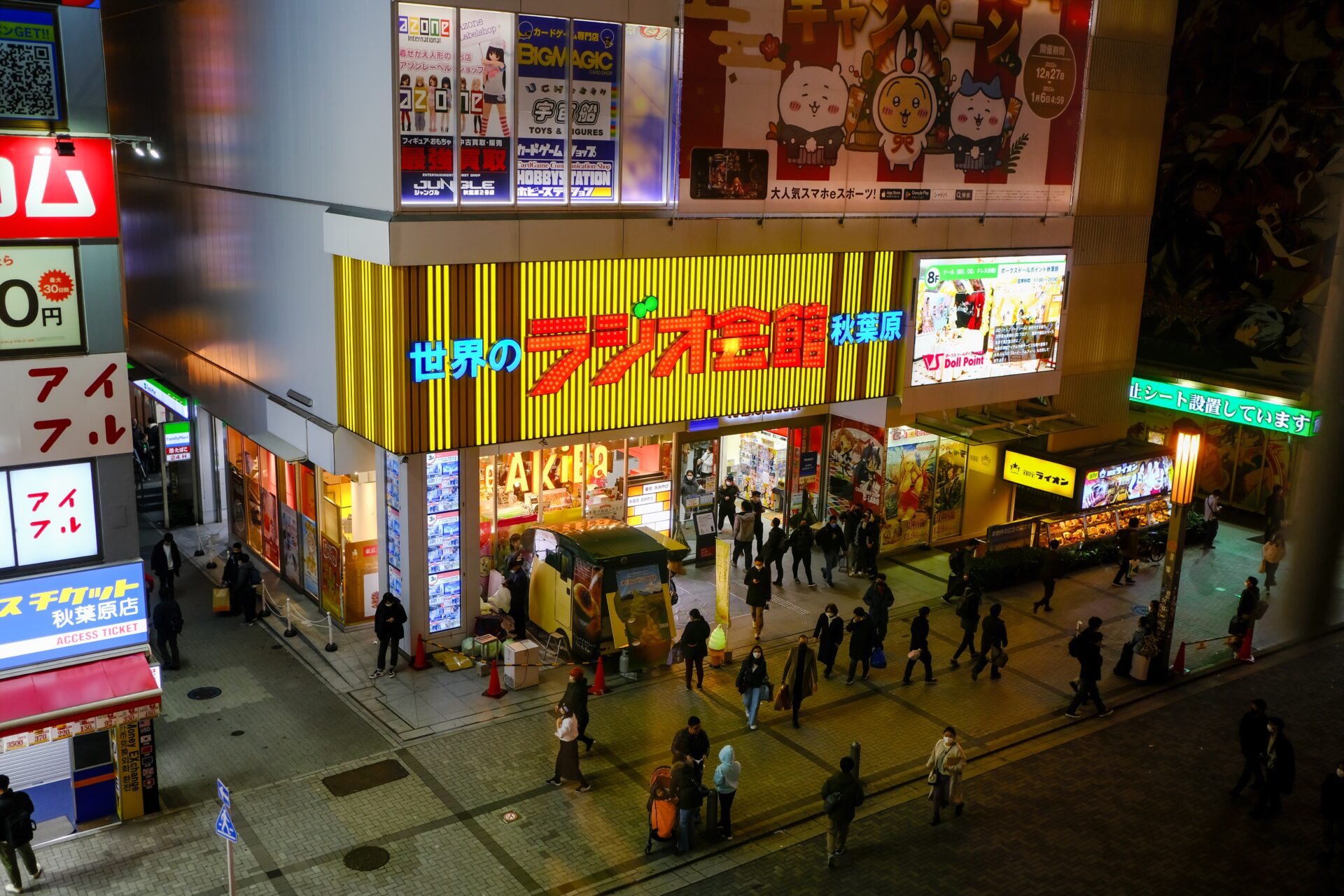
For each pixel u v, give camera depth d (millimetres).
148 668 16375
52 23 14477
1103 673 24281
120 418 15859
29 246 14836
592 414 23719
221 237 27359
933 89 27016
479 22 20641
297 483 26203
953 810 18453
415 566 22875
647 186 23422
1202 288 34406
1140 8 30844
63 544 15953
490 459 25172
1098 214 31672
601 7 21719
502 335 22172
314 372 23734
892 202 27078
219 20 25719
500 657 22594
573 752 18406
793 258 25844
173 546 24328
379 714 20969
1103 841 17719
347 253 21328
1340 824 16500
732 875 16438
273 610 25594
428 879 16016
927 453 30672
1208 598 29062
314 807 17781
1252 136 32406
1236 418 33094
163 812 17500
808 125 25203
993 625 23125
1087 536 30969
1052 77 29328
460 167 21000
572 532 24156
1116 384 34094
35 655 15867
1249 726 18812
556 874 16281
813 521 31359
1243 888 16562
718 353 25125
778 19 24156
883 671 23750
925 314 28156
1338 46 29922
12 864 15188
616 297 23422
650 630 23109
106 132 15078
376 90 20281
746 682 20625
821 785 19047
